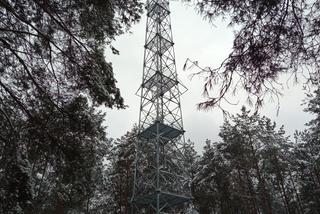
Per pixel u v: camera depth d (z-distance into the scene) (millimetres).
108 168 33219
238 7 4000
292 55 3877
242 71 4000
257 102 4043
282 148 33156
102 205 31312
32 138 8133
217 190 33938
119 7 9375
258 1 3830
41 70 8383
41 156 8633
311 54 3820
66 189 18922
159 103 21516
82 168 9188
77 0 8344
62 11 8414
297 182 35188
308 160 35656
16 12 7883
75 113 8555
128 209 28984
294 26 3781
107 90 8633
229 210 34125
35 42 8375
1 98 7957
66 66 8344
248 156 31172
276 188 35875
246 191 31359
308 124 29875
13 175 6883
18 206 6809
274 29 3846
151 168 22562
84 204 26453
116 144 33438
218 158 33219
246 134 32312
